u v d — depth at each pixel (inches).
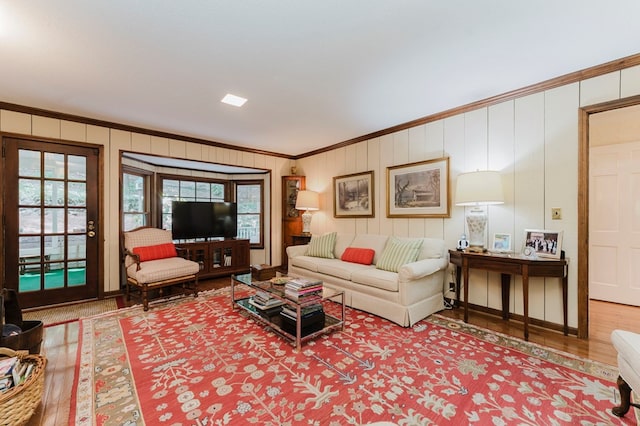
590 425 55.2
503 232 112.7
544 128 103.0
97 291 138.8
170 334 97.4
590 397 63.8
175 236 178.5
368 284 115.7
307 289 92.0
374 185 163.3
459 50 82.0
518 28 72.2
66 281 131.8
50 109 125.3
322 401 62.5
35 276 125.0
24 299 122.1
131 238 142.1
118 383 69.5
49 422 56.6
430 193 135.9
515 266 95.9
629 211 130.7
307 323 93.9
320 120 141.3
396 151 151.5
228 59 85.4
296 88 105.2
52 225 128.8
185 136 168.6
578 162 96.2
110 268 143.0
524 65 90.8
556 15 67.3
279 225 218.1
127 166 164.4
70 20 67.1
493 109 115.3
